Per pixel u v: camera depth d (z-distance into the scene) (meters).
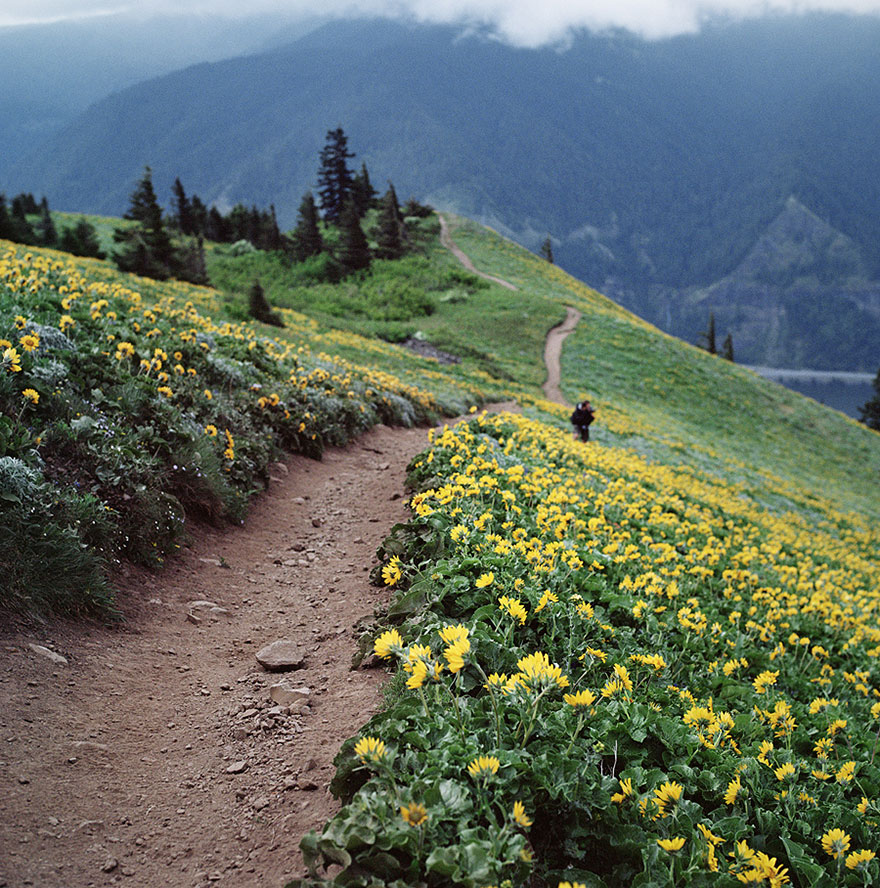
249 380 11.72
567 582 5.84
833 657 7.85
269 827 3.42
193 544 7.05
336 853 2.78
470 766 2.92
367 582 6.61
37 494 5.45
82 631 4.98
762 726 4.77
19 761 3.62
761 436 43.31
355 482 10.80
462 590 4.95
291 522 8.71
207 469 7.85
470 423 13.09
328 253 73.69
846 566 15.80
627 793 3.26
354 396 15.63
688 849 3.25
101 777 3.68
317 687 4.78
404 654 3.39
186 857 3.22
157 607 5.75
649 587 6.34
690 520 12.82
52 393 6.82
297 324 35.34
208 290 39.88
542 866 3.01
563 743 3.54
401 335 43.47
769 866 2.90
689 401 45.69
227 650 5.37
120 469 6.59
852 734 5.42
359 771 3.39
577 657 4.71
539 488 8.35
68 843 3.20
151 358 9.54
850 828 3.74
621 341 54.53
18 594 4.76
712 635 6.58
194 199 92.69
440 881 2.67
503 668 4.12
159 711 4.40
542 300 63.31
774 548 13.13
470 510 6.69
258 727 4.27
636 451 23.94
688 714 4.04
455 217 99.56
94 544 5.78
